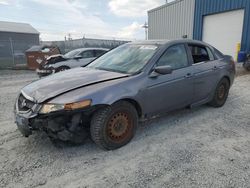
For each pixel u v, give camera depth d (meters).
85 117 2.77
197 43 4.27
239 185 2.25
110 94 2.82
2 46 20.56
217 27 13.56
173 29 17.08
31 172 2.49
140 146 3.09
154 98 3.33
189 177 2.39
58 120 2.61
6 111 4.79
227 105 5.01
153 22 19.27
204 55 4.39
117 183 2.31
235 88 6.70
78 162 2.70
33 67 14.39
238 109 4.72
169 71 3.18
